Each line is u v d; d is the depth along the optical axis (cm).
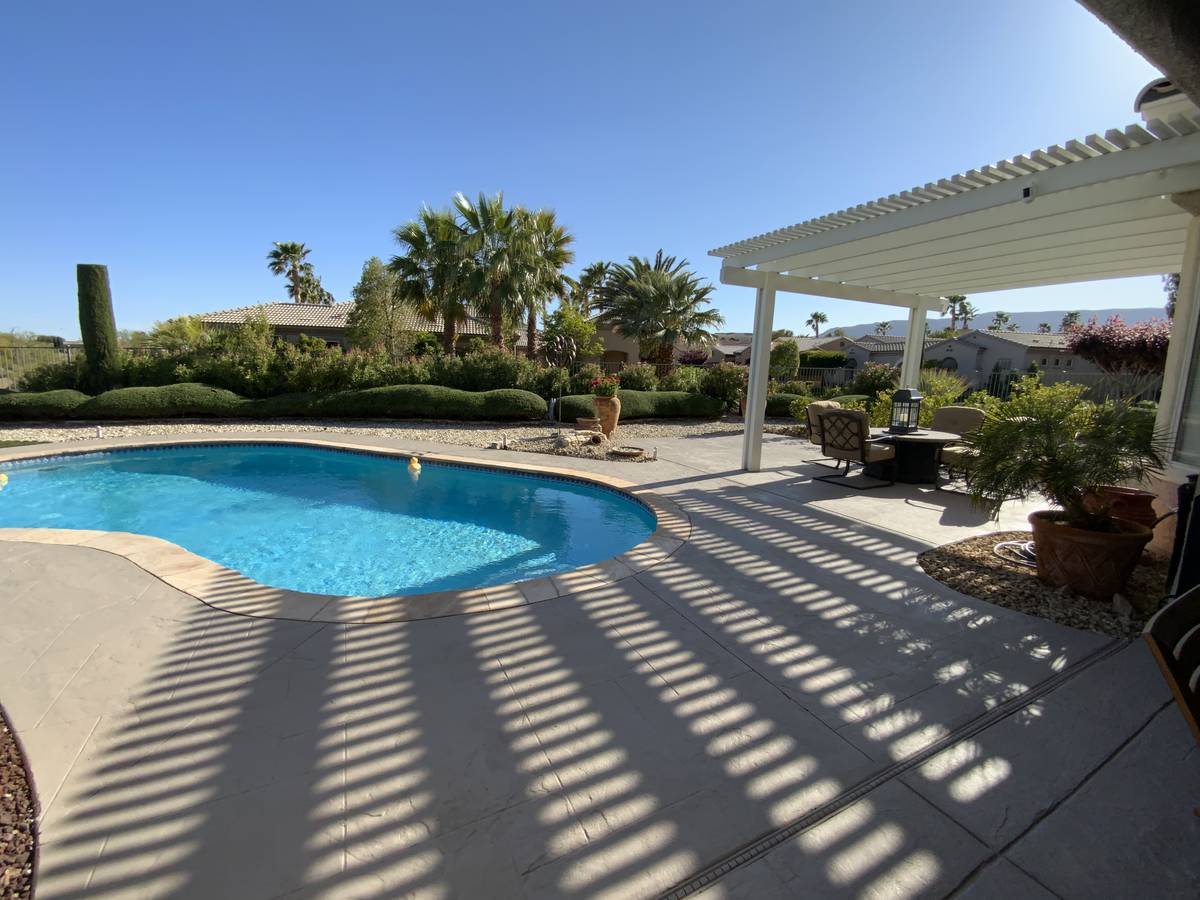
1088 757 219
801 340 4444
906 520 580
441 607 347
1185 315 445
